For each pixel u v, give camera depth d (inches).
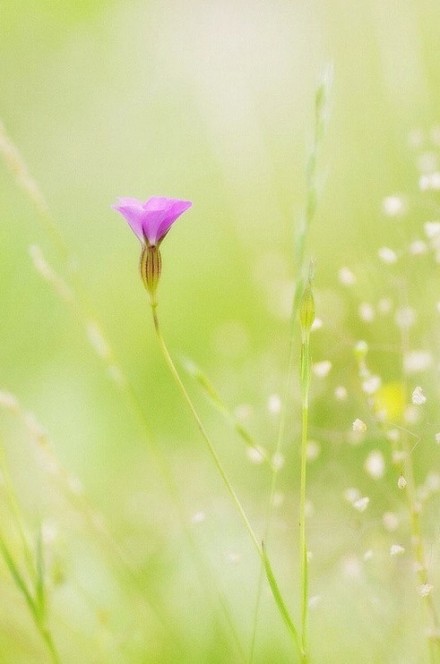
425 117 36.9
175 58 60.4
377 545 30.3
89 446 37.7
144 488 36.0
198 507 34.6
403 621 30.0
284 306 35.9
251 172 46.8
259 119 50.3
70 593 32.4
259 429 35.5
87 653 31.4
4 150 31.7
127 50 63.9
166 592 32.5
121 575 32.6
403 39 37.9
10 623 31.7
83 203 54.0
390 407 31.2
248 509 34.3
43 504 34.4
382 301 30.3
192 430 37.5
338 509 33.1
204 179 52.1
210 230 47.6
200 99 52.2
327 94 27.9
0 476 30.3
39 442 30.5
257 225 45.2
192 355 42.2
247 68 52.1
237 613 31.7
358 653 30.6
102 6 66.7
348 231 37.5
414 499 29.2
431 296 32.2
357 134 39.8
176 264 47.1
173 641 31.5
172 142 57.3
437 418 31.5
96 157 58.0
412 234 33.0
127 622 32.0
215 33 55.7
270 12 54.5
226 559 32.5
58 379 41.1
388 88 38.4
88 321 31.9
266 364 36.4
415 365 29.6
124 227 51.1
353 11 45.2
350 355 34.1
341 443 33.5
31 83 63.3
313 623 31.4
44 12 67.2
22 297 45.5
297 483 34.5
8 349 43.1
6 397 30.3
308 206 27.9
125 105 61.8
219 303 43.7
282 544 33.2
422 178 30.3
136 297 46.8
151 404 39.9
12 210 52.5
